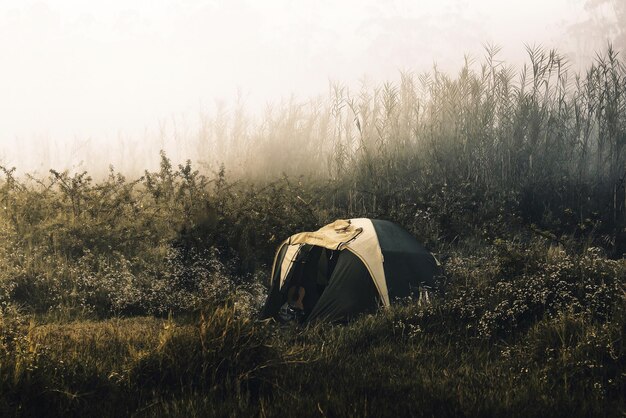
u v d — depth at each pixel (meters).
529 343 7.02
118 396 5.77
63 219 11.86
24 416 5.34
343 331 7.85
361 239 9.15
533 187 12.62
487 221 11.66
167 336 6.33
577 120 13.80
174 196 12.58
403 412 5.41
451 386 6.12
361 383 6.08
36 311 9.28
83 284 9.84
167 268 10.35
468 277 8.95
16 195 12.85
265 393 5.98
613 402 5.81
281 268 9.61
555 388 6.11
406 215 11.80
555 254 9.46
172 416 5.39
